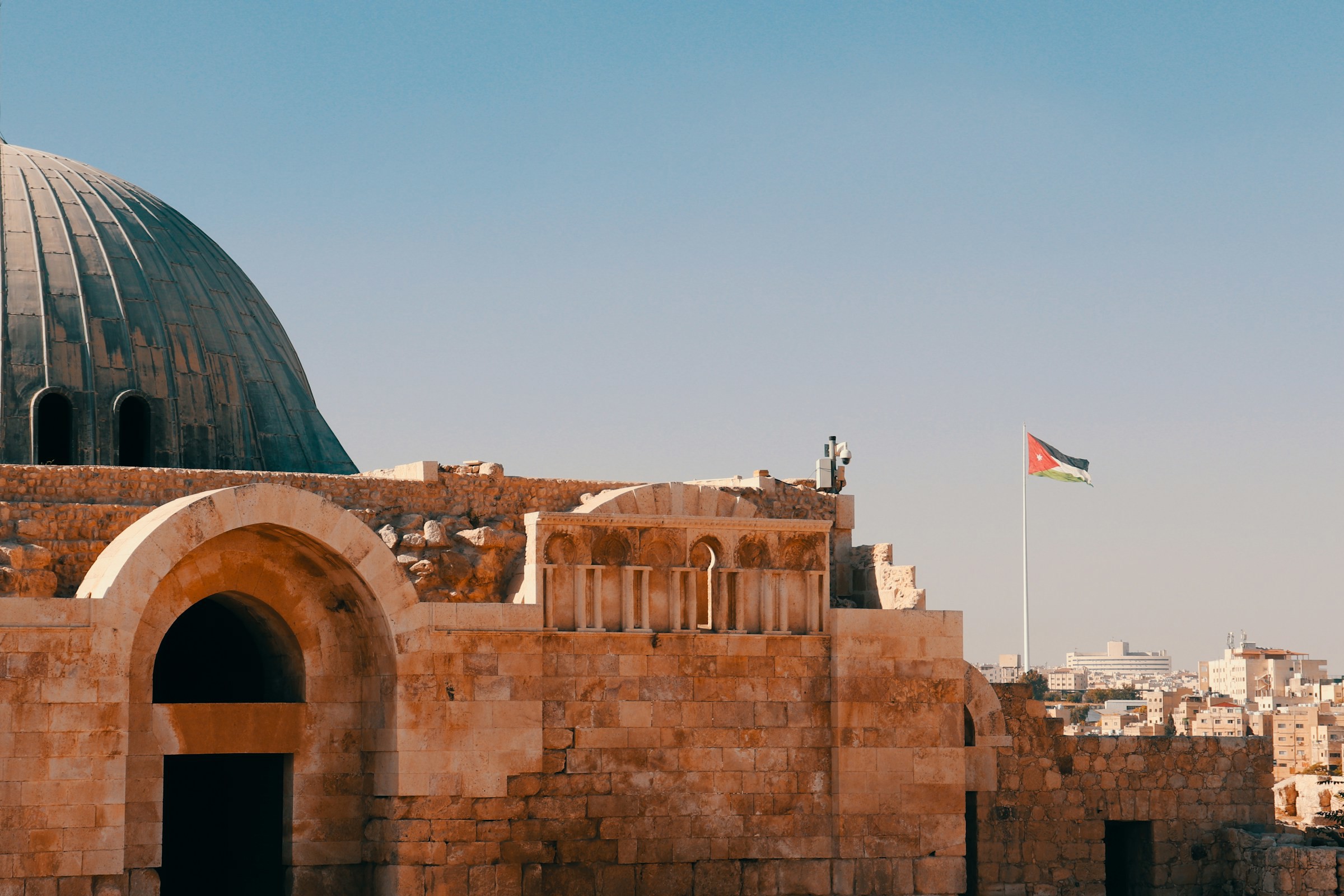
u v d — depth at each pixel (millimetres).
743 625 40406
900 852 40656
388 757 37188
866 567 43906
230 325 47812
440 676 37375
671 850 39031
